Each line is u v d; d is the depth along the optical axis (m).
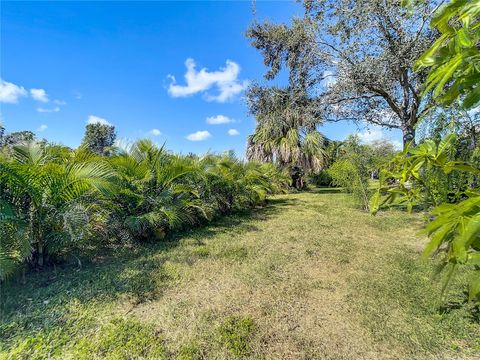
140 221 4.65
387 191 1.34
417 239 5.15
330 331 2.35
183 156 7.01
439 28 0.72
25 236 3.07
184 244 4.88
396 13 5.93
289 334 2.31
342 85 7.89
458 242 0.61
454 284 2.98
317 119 9.48
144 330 2.34
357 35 6.81
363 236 5.41
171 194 5.49
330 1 7.38
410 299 2.79
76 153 4.68
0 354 2.05
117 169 5.02
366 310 2.64
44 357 2.03
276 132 14.83
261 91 13.98
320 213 8.16
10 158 3.61
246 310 2.68
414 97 7.30
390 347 2.14
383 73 6.76
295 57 9.64
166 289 3.11
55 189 3.57
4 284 3.13
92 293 2.98
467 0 0.62
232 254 4.27
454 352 2.07
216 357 2.05
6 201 3.24
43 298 2.86
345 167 9.07
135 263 3.88
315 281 3.31
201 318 2.54
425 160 1.13
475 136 1.94
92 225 4.39
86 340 2.21
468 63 0.67
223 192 7.95
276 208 9.33
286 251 4.44
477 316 2.33
